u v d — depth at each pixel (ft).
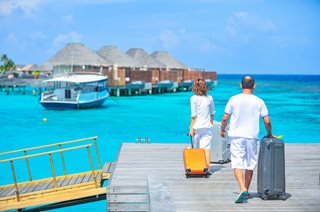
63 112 152.66
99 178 36.35
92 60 255.91
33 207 36.22
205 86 27.73
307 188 25.11
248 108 21.99
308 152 37.83
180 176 28.14
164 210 20.16
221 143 32.55
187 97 238.89
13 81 259.60
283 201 22.31
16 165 60.29
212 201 22.33
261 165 22.50
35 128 108.99
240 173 21.97
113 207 25.45
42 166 59.52
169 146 40.57
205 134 28.04
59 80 163.22
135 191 25.53
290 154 36.86
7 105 181.47
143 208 25.38
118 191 25.48
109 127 110.73
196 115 27.76
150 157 34.88
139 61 313.53
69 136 94.27
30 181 37.93
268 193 22.34
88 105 163.53
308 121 125.29
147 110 160.76
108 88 234.99
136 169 30.42
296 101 211.20
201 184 25.99
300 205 21.59
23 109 163.32
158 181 25.77
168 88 285.23
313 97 244.63
